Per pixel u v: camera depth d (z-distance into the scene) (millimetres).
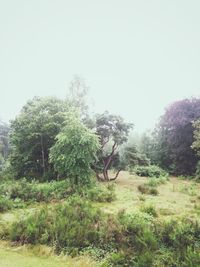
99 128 19547
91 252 7781
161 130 28797
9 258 7559
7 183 16891
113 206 12117
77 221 9133
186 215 10789
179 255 7094
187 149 25562
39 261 7453
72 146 15438
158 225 8672
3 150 35188
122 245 7820
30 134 19406
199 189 17422
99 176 21203
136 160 20625
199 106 26031
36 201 13430
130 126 19969
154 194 15398
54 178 18688
